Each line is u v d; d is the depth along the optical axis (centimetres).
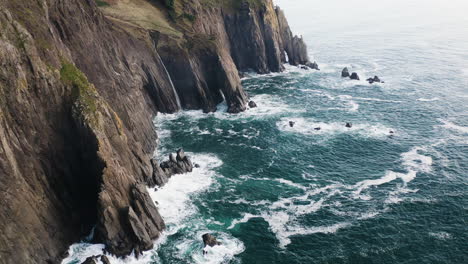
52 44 5975
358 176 7369
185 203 6575
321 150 8331
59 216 5303
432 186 6981
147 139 8369
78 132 5591
